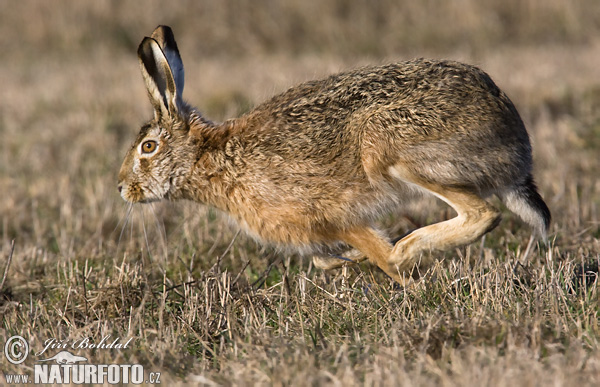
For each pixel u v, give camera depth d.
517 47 54.38
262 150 17.38
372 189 17.09
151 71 18.06
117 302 17.42
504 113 16.83
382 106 16.73
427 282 16.28
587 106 34.25
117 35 61.03
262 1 61.50
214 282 16.97
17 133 36.00
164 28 18.84
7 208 25.66
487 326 13.55
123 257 20.69
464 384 11.34
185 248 21.92
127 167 18.81
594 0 58.22
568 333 13.32
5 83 47.69
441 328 13.91
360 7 60.78
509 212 21.94
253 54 57.69
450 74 16.94
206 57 57.38
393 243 18.28
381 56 55.31
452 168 16.45
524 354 12.32
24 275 19.55
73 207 26.03
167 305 17.08
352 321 14.93
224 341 15.32
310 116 17.28
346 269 17.86
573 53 48.84
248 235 19.17
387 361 12.67
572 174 25.58
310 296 16.61
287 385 12.21
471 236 16.92
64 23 61.47
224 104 37.03
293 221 17.50
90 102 40.06
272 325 15.99
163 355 13.76
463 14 58.84
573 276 16.25
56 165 30.84
